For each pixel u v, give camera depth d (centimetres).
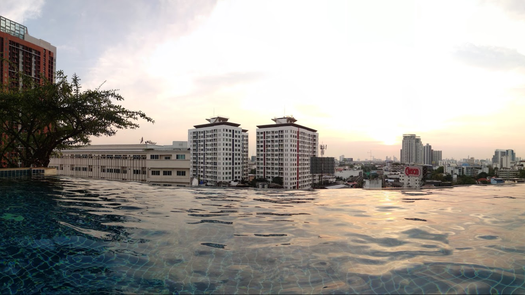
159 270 336
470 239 463
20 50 8344
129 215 629
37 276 320
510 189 1199
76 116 1412
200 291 285
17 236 455
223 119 10950
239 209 733
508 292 279
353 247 421
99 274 326
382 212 703
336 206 788
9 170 1363
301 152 11262
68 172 5881
